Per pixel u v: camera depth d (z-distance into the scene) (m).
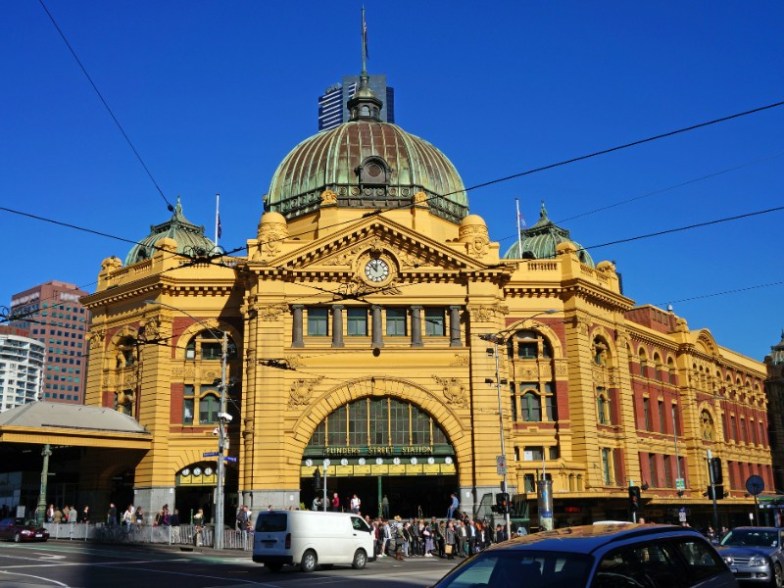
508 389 56.97
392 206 62.91
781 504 81.06
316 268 56.38
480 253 58.28
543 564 11.07
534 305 61.91
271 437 53.09
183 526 49.97
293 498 52.56
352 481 60.59
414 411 55.75
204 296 60.12
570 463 58.12
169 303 59.75
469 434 54.75
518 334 61.66
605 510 59.00
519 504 53.31
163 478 56.81
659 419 73.00
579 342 61.12
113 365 62.50
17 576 28.86
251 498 52.09
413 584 27.58
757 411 96.25
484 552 11.91
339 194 63.22
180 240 68.50
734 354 93.06
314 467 54.22
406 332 56.97
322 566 35.44
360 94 70.81
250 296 56.59
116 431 55.38
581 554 10.99
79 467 63.12
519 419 60.19
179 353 59.25
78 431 53.69
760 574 25.14
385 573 32.75
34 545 46.59
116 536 51.09
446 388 55.44
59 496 64.94
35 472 66.38
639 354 72.38
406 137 67.19
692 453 76.06
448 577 11.67
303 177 65.50
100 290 64.94
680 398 77.88
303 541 33.56
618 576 10.94
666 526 12.84
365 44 72.88
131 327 61.59
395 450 54.56
